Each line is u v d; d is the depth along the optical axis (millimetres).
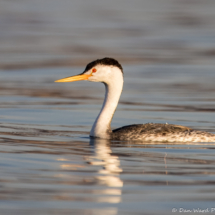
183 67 29422
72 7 64000
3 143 12055
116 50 35969
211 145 12047
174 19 53938
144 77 26000
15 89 22234
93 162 10227
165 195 8156
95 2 68562
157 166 9953
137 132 12648
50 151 11227
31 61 31344
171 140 12375
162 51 35875
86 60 31625
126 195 8172
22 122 15281
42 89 22469
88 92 22062
